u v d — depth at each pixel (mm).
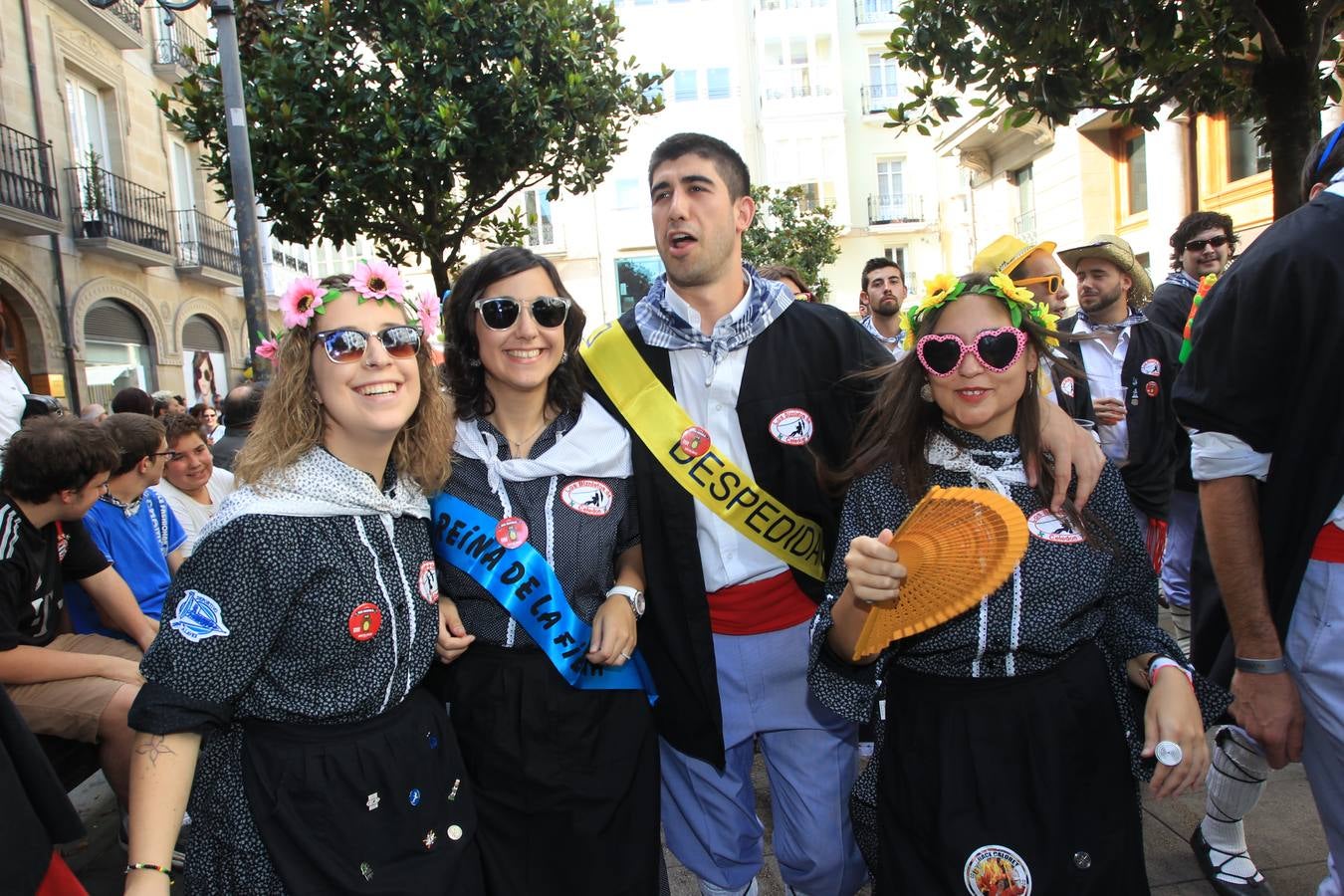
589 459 2014
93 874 2902
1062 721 1627
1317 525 1624
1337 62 4199
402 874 1594
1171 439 3803
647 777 1999
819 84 27031
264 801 1537
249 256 5586
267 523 1524
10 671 2670
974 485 1717
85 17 12625
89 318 12977
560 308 1970
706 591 2201
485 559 1914
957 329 1697
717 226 2117
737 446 2215
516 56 6086
